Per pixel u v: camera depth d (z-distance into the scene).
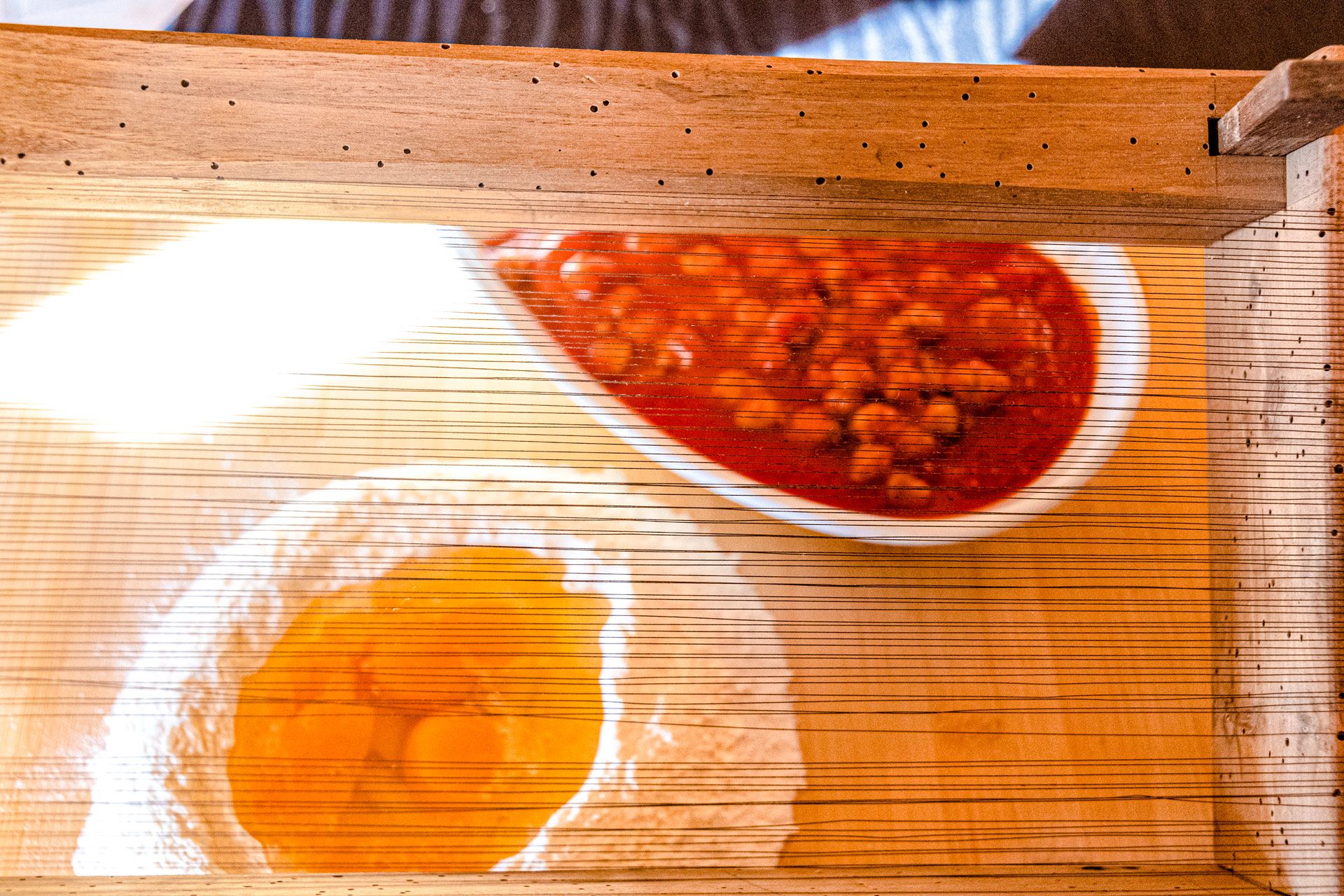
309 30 0.41
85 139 0.31
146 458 0.33
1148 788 0.33
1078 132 0.33
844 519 0.34
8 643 0.32
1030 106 0.33
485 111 0.32
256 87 0.31
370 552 0.33
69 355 0.33
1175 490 0.34
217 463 0.33
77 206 0.32
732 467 0.34
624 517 0.33
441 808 0.32
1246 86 0.33
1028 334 0.34
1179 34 0.42
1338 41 0.42
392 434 0.34
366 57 0.32
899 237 0.33
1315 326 0.32
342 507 0.33
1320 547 0.32
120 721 0.32
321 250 0.34
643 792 0.33
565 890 0.31
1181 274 0.35
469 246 0.34
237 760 0.32
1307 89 0.30
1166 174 0.33
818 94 0.32
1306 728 0.32
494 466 0.34
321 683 0.33
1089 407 0.34
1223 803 0.33
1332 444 0.32
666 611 0.33
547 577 0.33
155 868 0.32
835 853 0.33
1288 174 0.33
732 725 0.33
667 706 0.33
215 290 0.34
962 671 0.34
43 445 0.33
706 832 0.33
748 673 0.33
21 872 0.31
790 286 0.34
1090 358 0.35
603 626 0.33
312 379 0.34
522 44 0.41
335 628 0.33
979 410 0.34
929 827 0.33
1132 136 0.33
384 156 0.32
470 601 0.33
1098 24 0.42
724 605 0.34
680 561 0.34
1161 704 0.34
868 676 0.34
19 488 0.33
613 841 0.33
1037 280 0.35
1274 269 0.33
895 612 0.34
